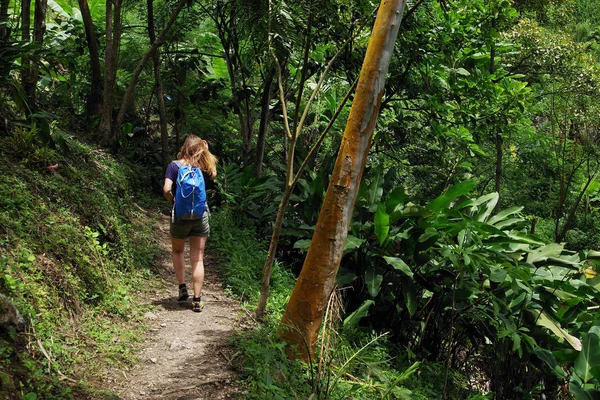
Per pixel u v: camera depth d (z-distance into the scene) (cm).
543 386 719
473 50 927
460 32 878
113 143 902
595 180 1484
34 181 543
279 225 529
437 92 856
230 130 1147
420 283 689
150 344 461
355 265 694
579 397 535
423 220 653
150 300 559
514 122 970
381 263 692
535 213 1544
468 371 764
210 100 1096
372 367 523
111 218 624
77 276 481
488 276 658
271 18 493
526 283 635
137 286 575
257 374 414
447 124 998
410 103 978
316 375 464
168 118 1115
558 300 678
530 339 609
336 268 484
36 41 686
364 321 701
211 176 561
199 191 538
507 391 698
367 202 704
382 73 455
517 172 1519
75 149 714
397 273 691
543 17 1392
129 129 995
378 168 722
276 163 1004
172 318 521
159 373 416
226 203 878
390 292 707
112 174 763
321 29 582
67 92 949
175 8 924
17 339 364
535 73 1202
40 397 336
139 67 897
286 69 927
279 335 491
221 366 436
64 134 761
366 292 703
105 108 890
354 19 584
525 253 704
